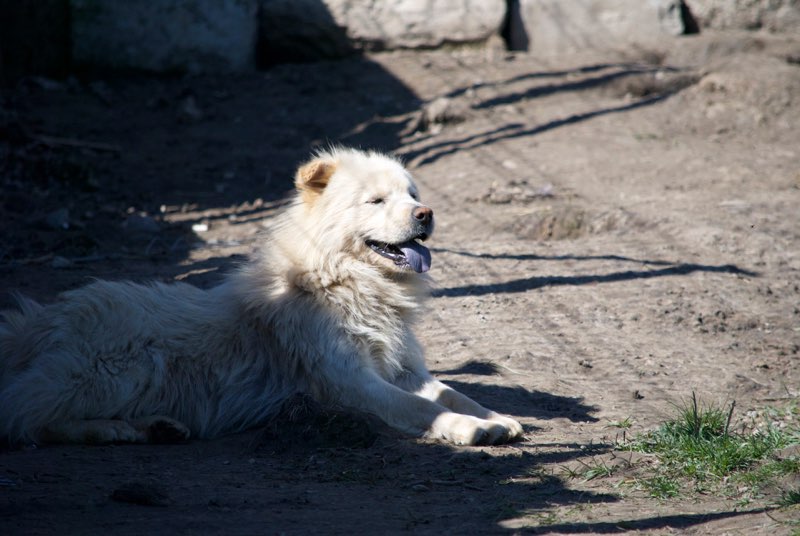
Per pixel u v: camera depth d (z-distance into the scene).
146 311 13.48
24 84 38.88
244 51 41.12
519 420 14.03
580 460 11.88
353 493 10.74
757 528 9.20
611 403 14.81
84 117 36.53
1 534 8.96
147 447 12.68
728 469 11.34
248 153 33.38
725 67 36.38
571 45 41.66
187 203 29.28
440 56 41.47
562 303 19.36
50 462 11.64
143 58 40.66
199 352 13.49
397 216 13.75
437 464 11.84
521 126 33.44
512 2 42.19
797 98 33.94
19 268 22.38
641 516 9.78
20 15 39.09
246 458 12.25
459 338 17.95
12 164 30.44
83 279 21.48
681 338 17.59
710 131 32.47
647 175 28.19
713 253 21.73
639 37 41.34
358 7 41.31
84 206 28.27
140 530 9.20
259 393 13.75
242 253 23.81
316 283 13.64
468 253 22.77
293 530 9.31
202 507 10.06
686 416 12.73
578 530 9.36
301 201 14.51
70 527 9.23
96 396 12.83
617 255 21.91
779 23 41.81
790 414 13.77
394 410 13.13
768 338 17.56
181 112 36.22
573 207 25.55
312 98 38.06
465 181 28.75
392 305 14.25
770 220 23.48
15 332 13.61
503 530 9.38
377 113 36.12
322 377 13.41
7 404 12.53
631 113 34.22
